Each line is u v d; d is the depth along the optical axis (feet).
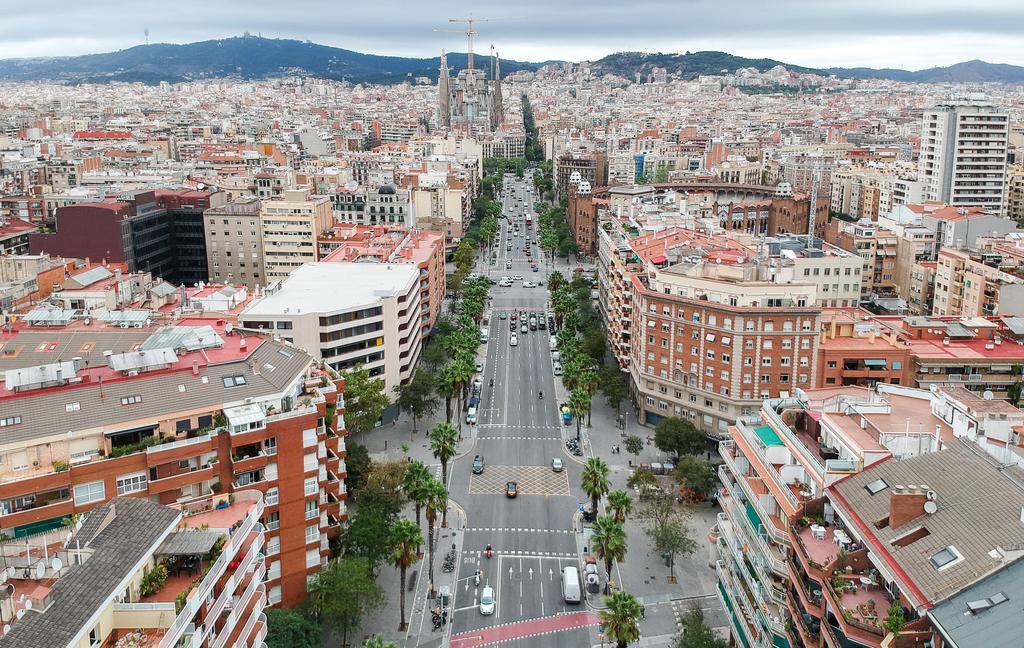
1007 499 334.03
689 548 597.11
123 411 454.40
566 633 540.93
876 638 316.81
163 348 509.76
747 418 496.64
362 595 506.07
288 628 453.99
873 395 475.72
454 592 584.81
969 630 287.07
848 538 372.99
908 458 386.32
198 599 329.52
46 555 325.21
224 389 488.44
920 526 343.87
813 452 436.35
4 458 423.23
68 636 281.33
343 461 565.12
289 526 488.85
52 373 461.37
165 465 446.19
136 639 307.17
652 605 569.64
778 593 402.93
